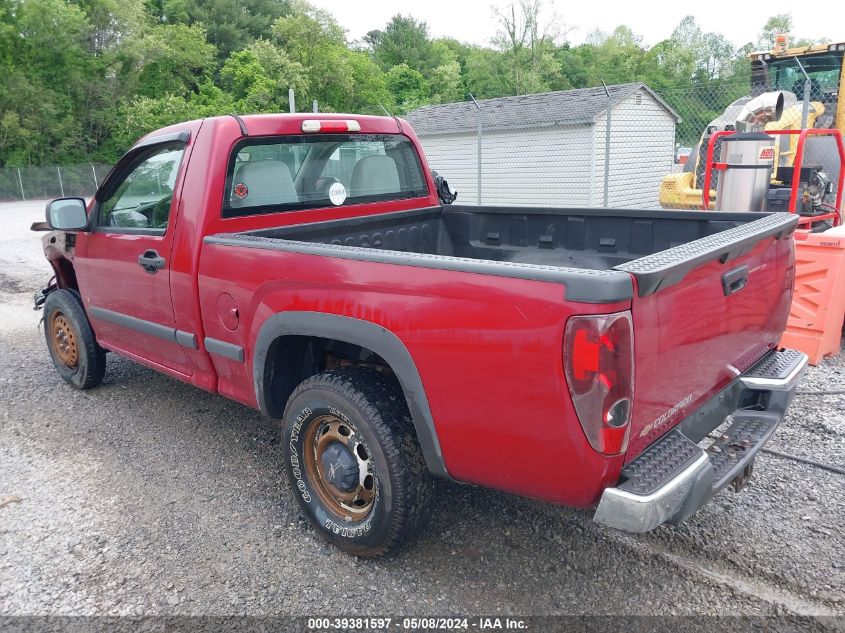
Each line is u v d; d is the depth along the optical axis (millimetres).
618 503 2121
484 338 2271
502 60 44594
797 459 3809
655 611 2646
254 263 3078
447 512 3389
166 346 3918
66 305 4906
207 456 4059
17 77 40625
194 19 55750
